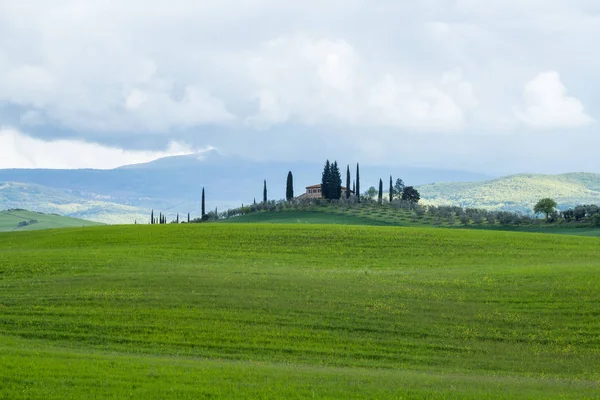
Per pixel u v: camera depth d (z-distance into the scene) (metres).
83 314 90.25
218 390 57.31
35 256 138.50
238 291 104.31
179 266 132.00
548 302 101.50
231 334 84.06
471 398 57.91
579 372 75.25
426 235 185.75
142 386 57.69
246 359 75.31
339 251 162.38
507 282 115.12
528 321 93.00
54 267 125.19
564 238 188.25
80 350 75.12
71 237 186.00
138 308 93.50
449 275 123.75
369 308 97.19
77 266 126.75
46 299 97.56
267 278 115.31
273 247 166.00
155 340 80.94
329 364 75.06
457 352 81.31
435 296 105.25
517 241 180.00
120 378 59.69
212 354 76.75
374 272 128.88
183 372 63.31
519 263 149.38
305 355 77.94
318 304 98.25
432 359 78.38
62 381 57.56
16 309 92.12
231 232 187.00
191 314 91.19
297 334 84.94
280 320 90.19
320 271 129.38
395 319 92.69
